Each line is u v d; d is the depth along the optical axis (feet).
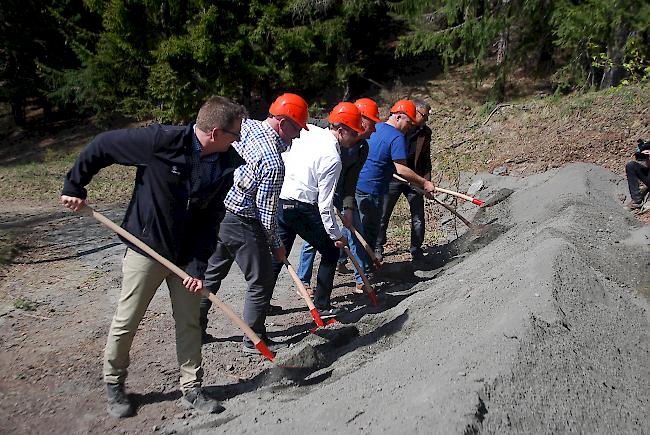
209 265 16.25
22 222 36.83
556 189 26.11
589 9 36.27
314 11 52.49
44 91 67.56
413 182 22.24
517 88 47.24
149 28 55.06
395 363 12.42
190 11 54.13
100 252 28.07
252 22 53.42
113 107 64.64
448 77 53.62
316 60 54.13
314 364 14.79
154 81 53.16
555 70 46.70
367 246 20.31
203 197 11.96
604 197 25.07
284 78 53.21
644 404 11.32
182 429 12.26
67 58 71.41
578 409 10.50
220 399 13.61
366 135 18.61
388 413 10.21
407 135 23.52
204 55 51.39
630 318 14.26
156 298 20.66
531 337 11.50
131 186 50.75
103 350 16.33
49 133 75.31
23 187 53.36
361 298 20.70
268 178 14.24
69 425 12.61
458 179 35.65
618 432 10.36
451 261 24.00
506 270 15.72
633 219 22.29
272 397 13.32
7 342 16.94
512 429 9.57
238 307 19.84
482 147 39.27
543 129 37.96
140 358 15.74
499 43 46.39
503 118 41.45
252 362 15.56
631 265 17.52
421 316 16.01
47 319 18.89
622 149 32.63
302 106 14.66
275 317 19.20
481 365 10.73
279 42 52.01
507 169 35.35
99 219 11.95
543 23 41.70
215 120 11.44
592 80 40.93
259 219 14.70
